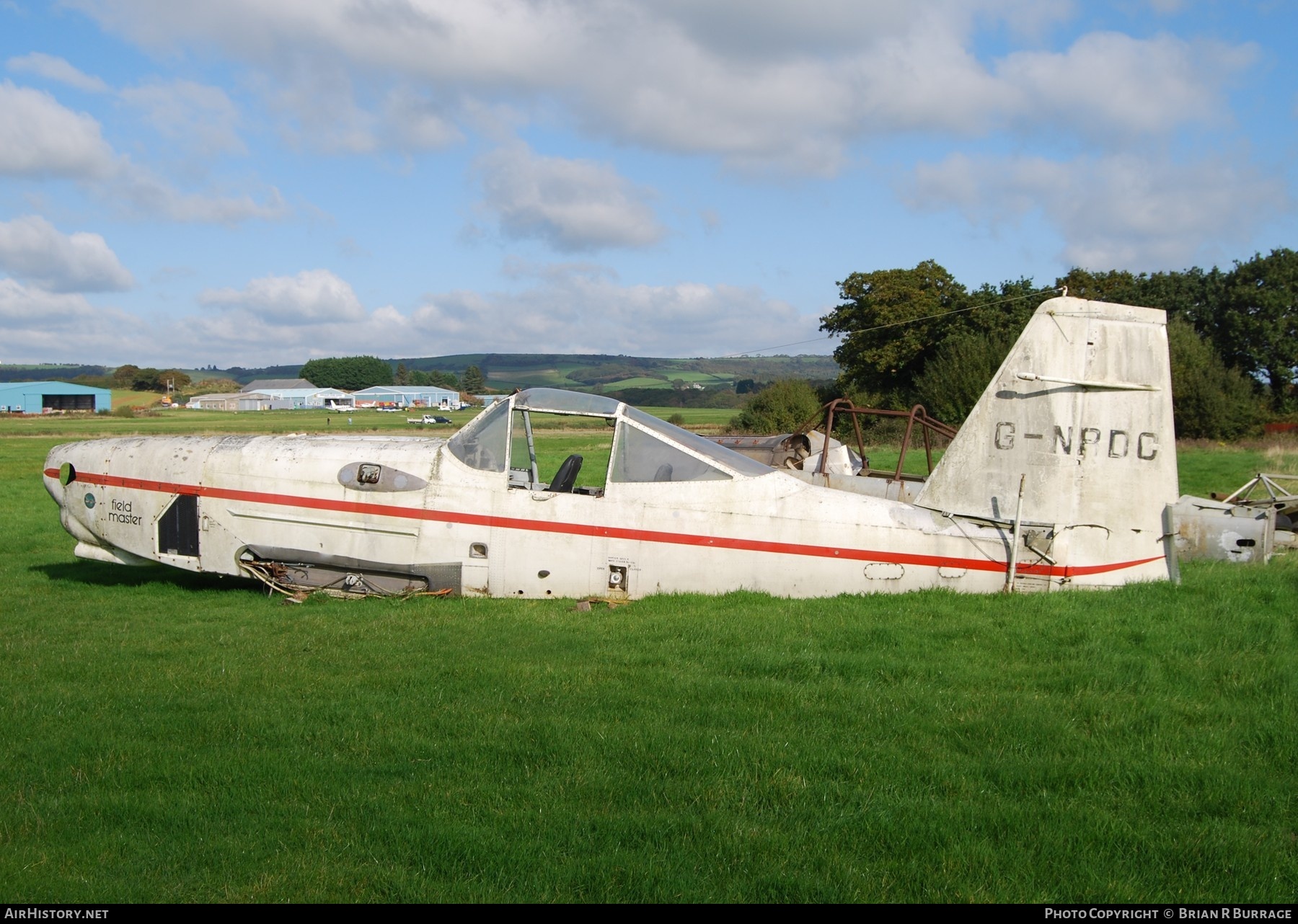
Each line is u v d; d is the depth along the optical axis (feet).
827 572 29.63
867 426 141.79
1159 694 19.53
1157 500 29.07
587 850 13.29
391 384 604.08
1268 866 12.92
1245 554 38.42
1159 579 29.19
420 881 12.51
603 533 30.19
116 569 37.65
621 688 20.04
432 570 30.68
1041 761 16.20
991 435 29.48
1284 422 143.95
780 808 14.66
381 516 30.81
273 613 28.71
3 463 108.37
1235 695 19.57
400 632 25.49
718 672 21.31
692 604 28.50
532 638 24.57
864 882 12.53
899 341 154.30
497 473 30.71
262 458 32.09
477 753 16.56
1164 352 29.01
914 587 29.50
